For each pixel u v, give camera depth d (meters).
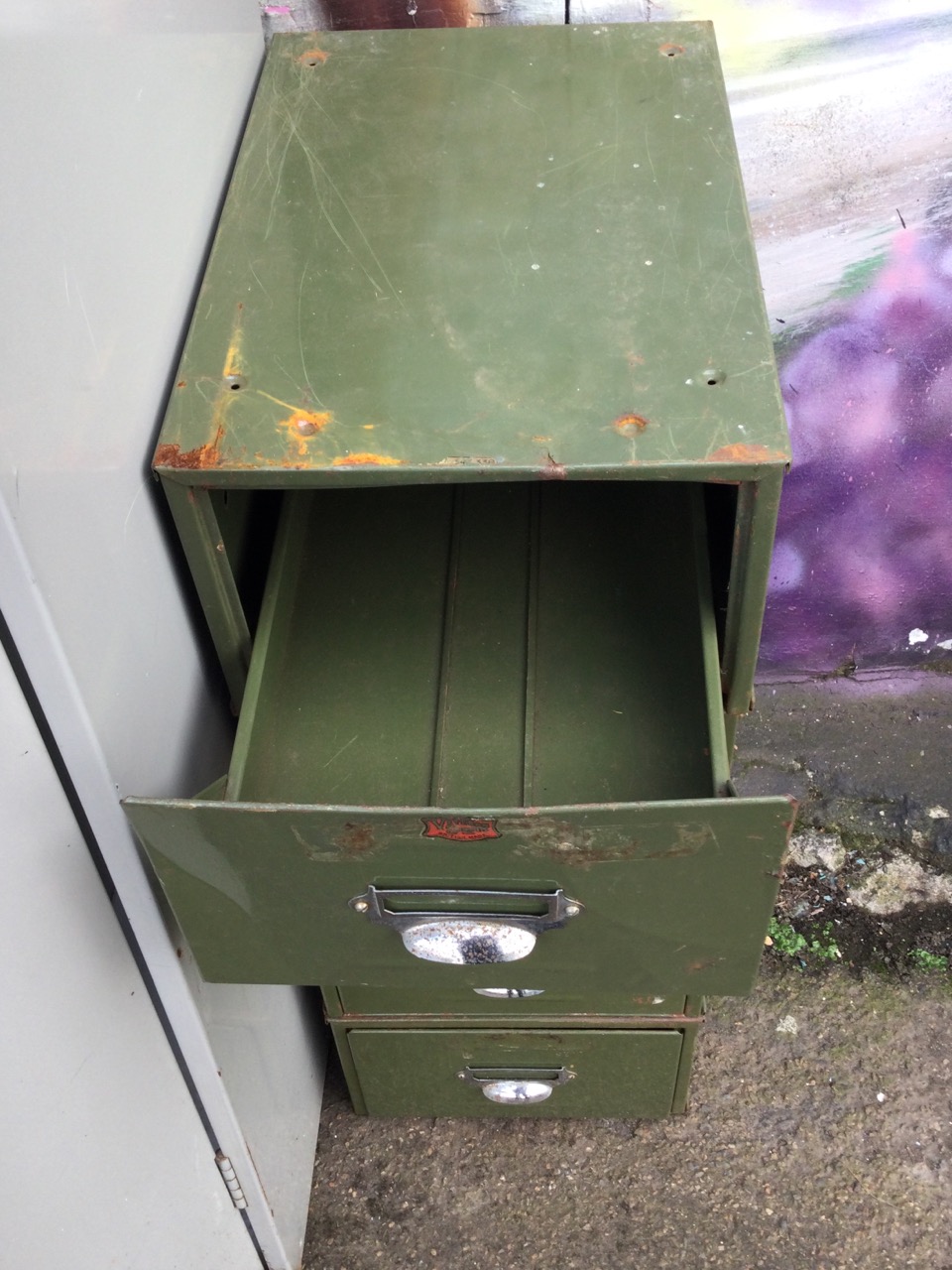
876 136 1.38
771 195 1.43
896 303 1.51
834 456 1.65
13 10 0.62
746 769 1.82
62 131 0.69
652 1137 1.45
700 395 0.85
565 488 1.16
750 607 0.91
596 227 0.99
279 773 0.98
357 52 1.20
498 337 0.90
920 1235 1.35
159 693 0.86
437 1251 1.37
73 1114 0.81
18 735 0.70
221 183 1.05
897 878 1.69
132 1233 0.92
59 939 0.77
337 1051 1.43
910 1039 1.52
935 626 1.85
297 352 0.90
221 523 0.99
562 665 1.03
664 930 0.80
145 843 0.75
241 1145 1.10
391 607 1.08
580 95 1.13
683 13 1.30
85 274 0.72
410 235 1.00
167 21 0.89
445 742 0.99
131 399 0.80
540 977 0.87
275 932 0.83
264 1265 1.30
